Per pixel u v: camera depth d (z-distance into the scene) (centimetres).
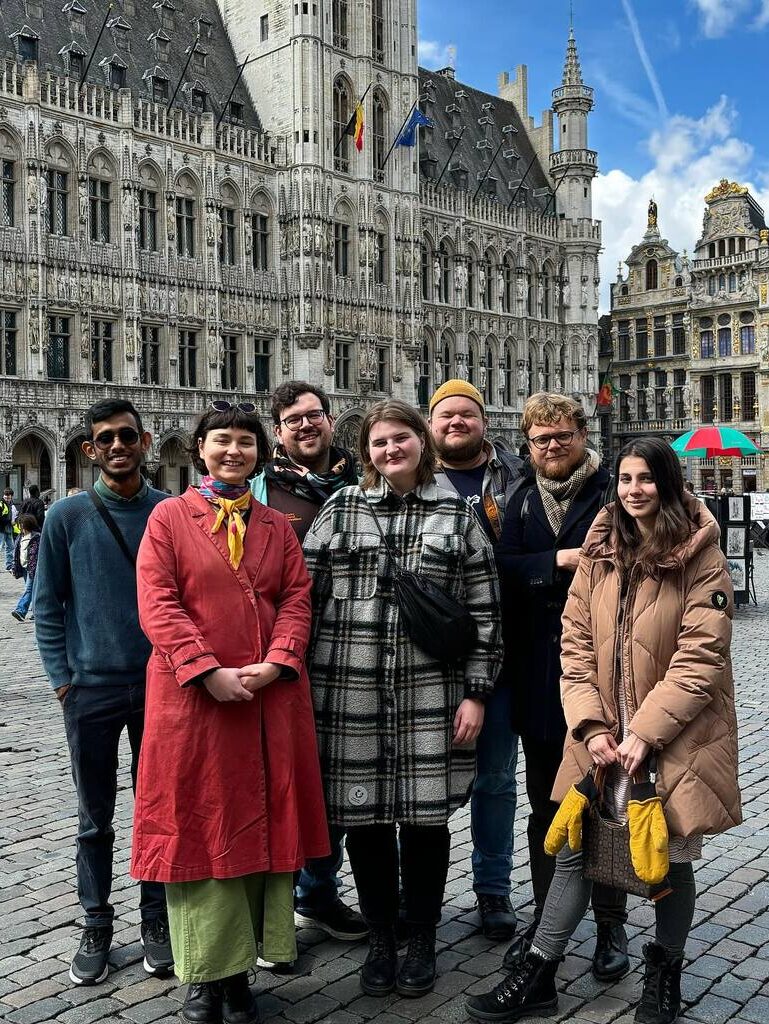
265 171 4978
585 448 639
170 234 4562
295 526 676
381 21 5466
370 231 5312
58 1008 552
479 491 693
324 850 554
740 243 6850
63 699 615
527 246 6650
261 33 5147
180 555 551
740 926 646
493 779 648
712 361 7012
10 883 727
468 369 6241
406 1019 541
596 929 655
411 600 566
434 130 6412
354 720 574
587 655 552
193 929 519
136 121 4406
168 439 4597
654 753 514
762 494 4031
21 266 4050
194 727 526
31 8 4381
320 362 5084
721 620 512
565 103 6944
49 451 4147
